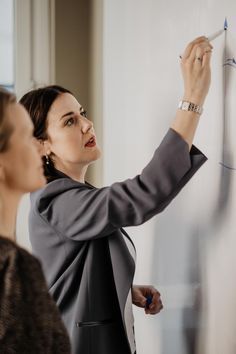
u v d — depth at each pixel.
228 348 1.17
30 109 1.42
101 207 1.21
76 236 1.27
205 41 1.20
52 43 2.58
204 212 1.28
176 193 1.20
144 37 1.70
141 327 1.79
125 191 1.18
